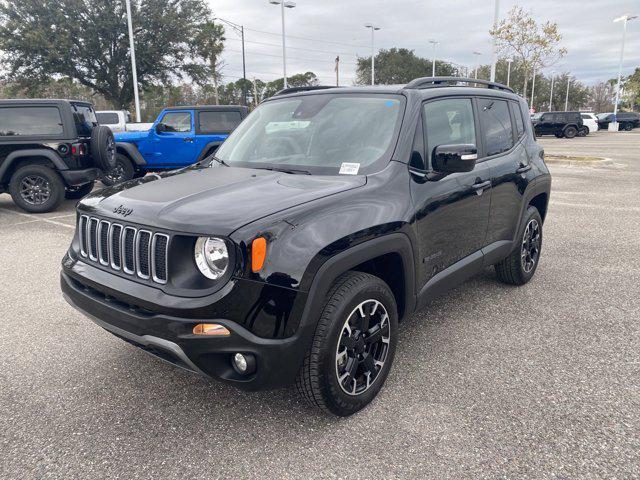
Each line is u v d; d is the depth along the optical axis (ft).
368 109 10.88
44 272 17.54
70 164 27.86
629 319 13.19
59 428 8.75
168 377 10.43
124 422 8.91
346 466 7.74
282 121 11.80
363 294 8.52
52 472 7.67
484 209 12.30
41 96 104.99
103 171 30.68
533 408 9.20
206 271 7.39
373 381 9.23
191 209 7.89
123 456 8.02
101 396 9.74
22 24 91.09
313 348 8.02
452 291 15.40
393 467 7.70
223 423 8.86
